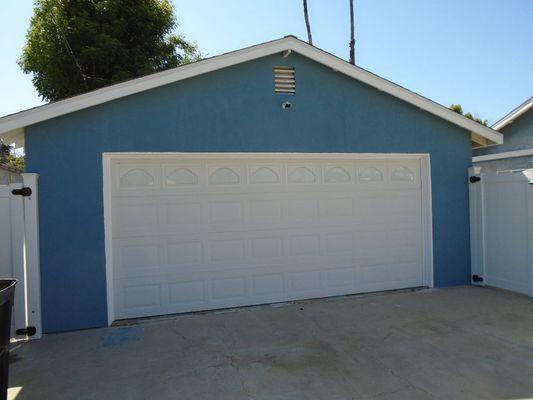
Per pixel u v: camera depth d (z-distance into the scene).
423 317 5.85
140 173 6.21
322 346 4.85
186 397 3.72
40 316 5.56
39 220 5.63
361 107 7.06
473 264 7.75
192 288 6.40
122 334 5.48
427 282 7.57
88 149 5.80
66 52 13.64
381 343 4.91
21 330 5.41
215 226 6.52
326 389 3.81
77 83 14.13
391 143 7.24
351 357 4.52
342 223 7.18
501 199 7.27
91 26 13.62
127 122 5.94
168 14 15.39
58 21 13.42
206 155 6.34
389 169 7.47
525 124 12.98
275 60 6.62
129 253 6.16
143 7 14.56
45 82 14.37
